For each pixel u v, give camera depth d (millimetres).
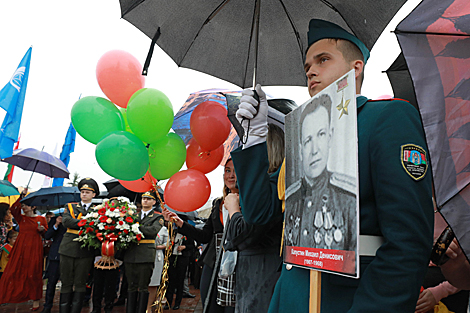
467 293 1754
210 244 2998
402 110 1022
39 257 6363
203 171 2703
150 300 5738
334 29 1291
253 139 1448
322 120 1093
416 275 850
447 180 1213
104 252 5094
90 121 2271
